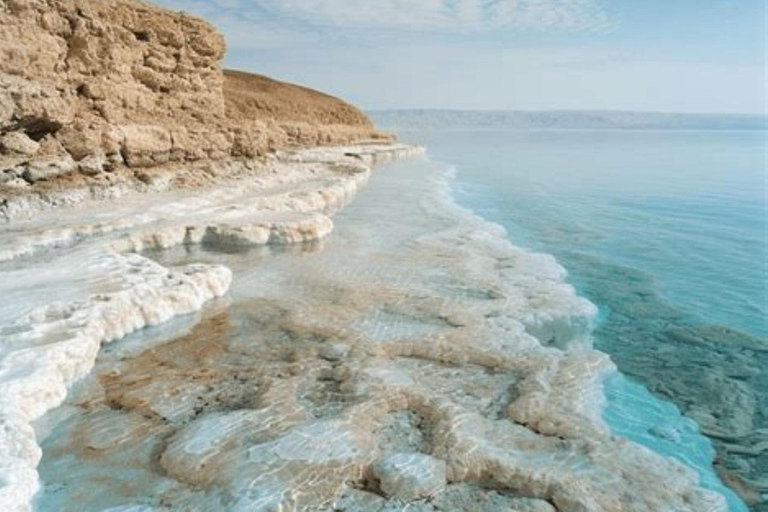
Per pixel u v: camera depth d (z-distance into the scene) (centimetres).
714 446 653
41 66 1567
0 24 1448
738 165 4362
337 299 1049
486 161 4834
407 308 1003
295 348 848
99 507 522
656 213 2162
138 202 1617
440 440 615
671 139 11088
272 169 2417
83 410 679
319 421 649
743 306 1116
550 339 923
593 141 10062
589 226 1898
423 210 1995
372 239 1523
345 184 2244
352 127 6444
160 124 1984
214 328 918
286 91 6931
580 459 591
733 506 554
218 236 1430
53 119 1538
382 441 621
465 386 745
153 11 2031
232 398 711
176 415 673
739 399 761
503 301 1041
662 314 1067
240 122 2425
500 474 566
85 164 1636
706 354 901
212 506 521
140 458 593
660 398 757
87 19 1747
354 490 546
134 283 959
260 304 1023
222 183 2022
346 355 823
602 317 1042
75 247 1198
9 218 1360
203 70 2253
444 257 1337
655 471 577
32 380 649
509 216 2067
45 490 543
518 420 660
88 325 796
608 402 735
